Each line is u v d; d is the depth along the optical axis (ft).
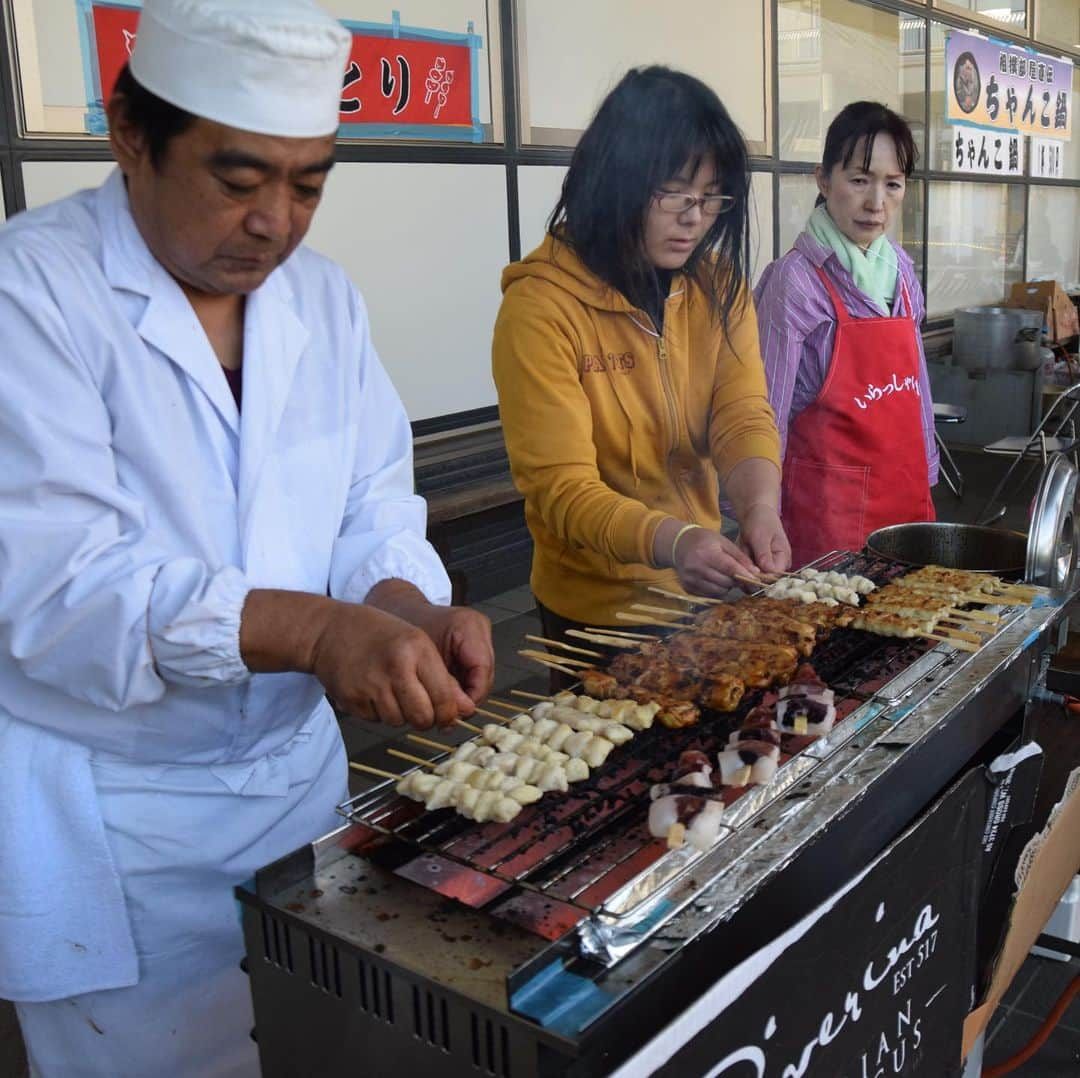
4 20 11.85
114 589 4.79
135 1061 6.19
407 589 5.79
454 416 18.48
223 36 4.26
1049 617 7.38
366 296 16.63
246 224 4.72
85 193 5.47
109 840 5.70
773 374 10.41
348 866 4.72
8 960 5.71
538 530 8.63
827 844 5.03
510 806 4.88
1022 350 28.22
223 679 4.96
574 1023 3.70
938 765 6.12
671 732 5.99
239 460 5.54
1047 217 41.32
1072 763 8.48
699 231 7.63
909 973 5.68
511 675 16.01
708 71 22.88
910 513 10.98
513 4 17.88
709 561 7.17
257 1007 4.70
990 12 35.55
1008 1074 8.36
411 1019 4.09
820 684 5.91
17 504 4.86
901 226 31.76
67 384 4.90
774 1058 4.61
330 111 4.70
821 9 26.48
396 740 13.91
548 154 19.16
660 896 4.36
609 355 8.02
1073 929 8.50
